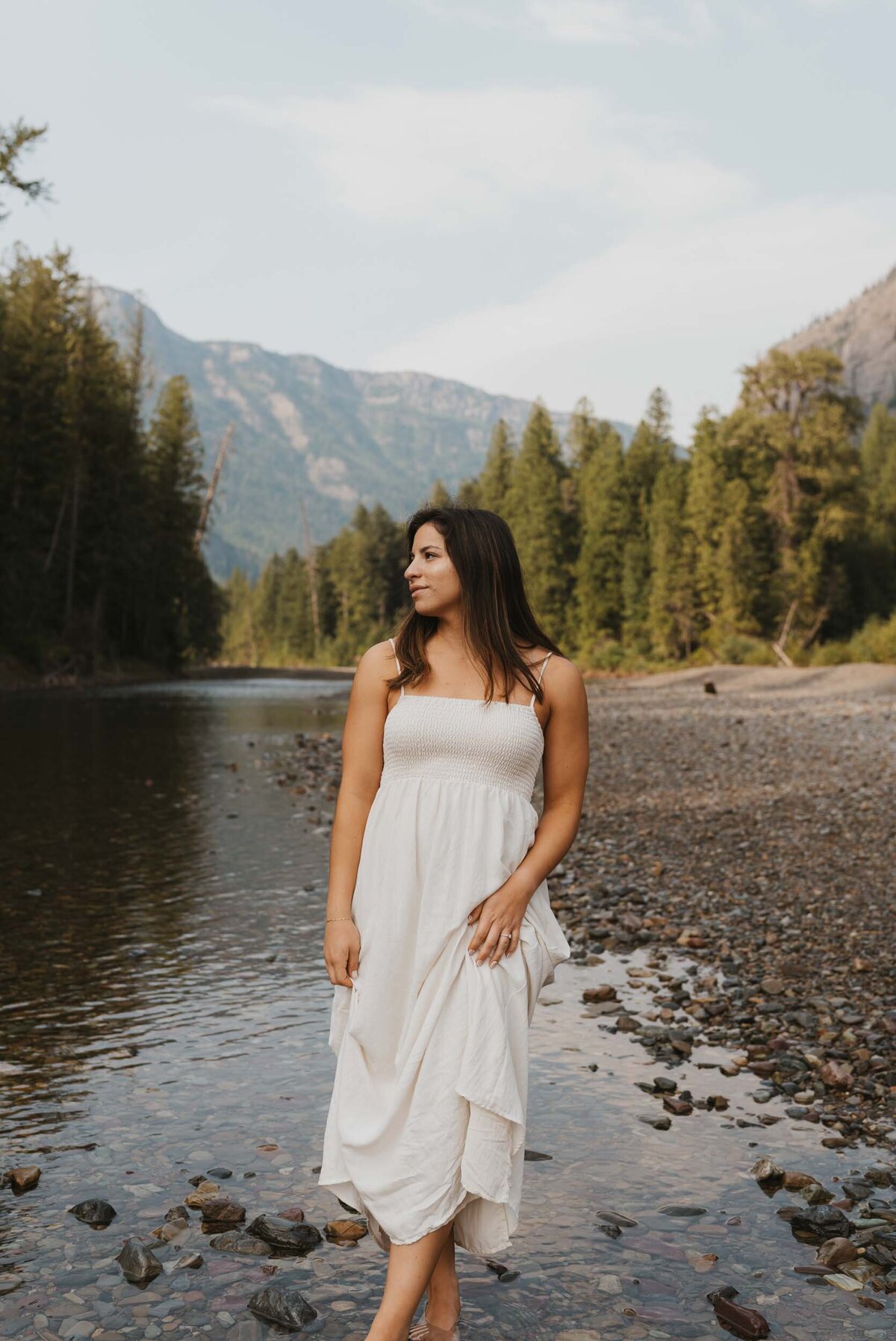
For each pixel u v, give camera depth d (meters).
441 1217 2.18
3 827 9.54
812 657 43.78
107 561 44.84
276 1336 2.40
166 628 54.25
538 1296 2.59
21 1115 3.62
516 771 2.36
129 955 5.66
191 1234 2.85
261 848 8.76
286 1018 4.70
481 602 2.41
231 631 144.00
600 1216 2.99
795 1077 4.14
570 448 76.06
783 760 14.46
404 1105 2.24
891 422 86.50
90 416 44.22
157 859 8.24
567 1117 3.71
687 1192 3.15
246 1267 2.70
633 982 5.44
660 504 56.88
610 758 15.67
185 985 5.17
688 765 14.42
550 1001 5.13
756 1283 2.66
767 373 54.16
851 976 5.47
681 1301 2.57
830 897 7.09
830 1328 2.46
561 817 2.45
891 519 60.81
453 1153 2.19
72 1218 2.93
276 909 6.71
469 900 2.27
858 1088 3.99
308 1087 3.90
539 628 2.52
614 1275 2.69
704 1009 4.93
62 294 43.12
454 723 2.35
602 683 43.31
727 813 10.51
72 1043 4.34
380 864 2.34
